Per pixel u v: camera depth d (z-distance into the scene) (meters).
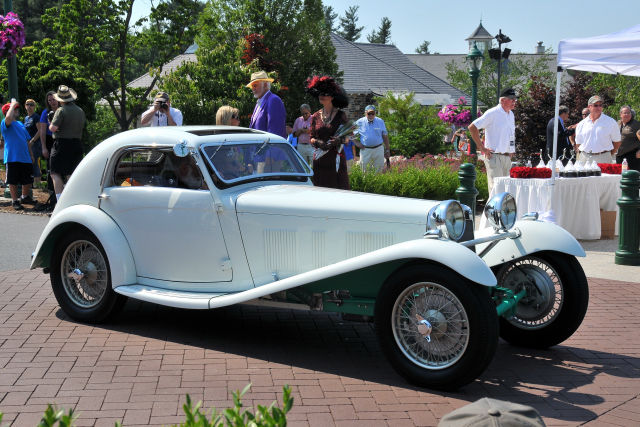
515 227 4.78
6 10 11.79
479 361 3.70
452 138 25.97
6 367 4.19
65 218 5.21
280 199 4.61
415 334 4.01
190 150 4.86
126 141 5.18
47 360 4.34
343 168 7.17
